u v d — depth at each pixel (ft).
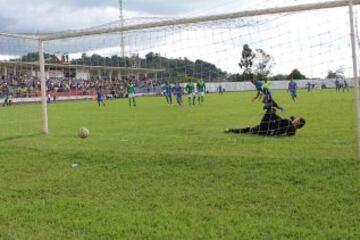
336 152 29.25
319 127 45.27
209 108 87.71
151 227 17.76
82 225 18.28
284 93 154.71
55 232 17.71
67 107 113.50
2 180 26.35
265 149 31.63
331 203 19.58
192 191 22.47
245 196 21.16
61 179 25.73
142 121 61.82
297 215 18.54
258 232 16.72
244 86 127.65
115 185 24.20
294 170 24.20
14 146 35.65
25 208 20.79
